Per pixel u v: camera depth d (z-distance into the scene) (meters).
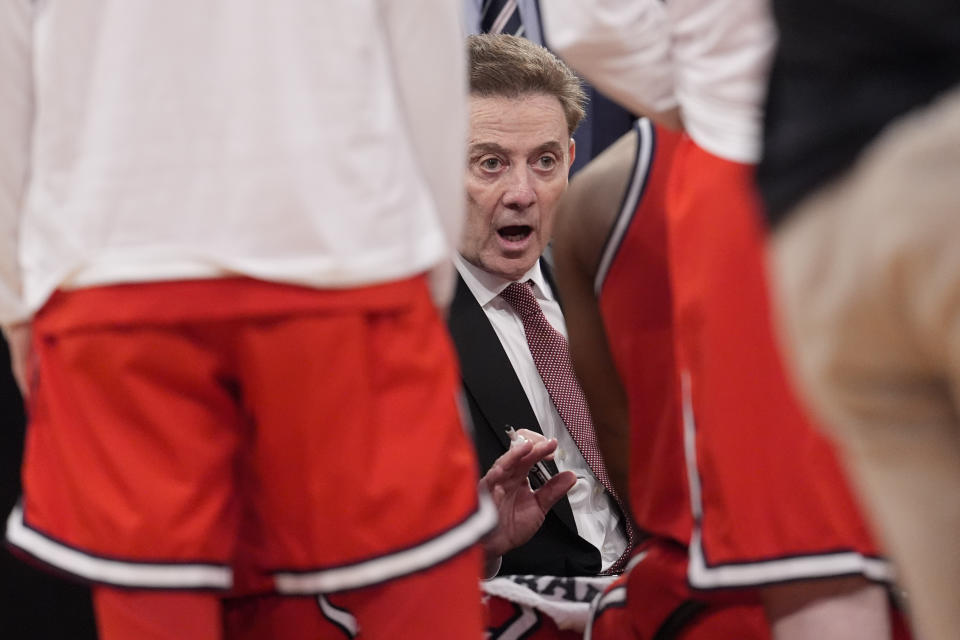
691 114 4.61
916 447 2.91
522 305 7.04
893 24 2.68
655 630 5.10
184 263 4.11
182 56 4.16
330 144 4.14
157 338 4.14
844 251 2.76
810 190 2.81
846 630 4.49
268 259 4.11
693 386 4.53
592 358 5.67
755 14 4.42
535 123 6.91
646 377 5.09
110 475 4.20
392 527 4.25
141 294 4.13
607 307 5.20
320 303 4.13
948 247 2.54
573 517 6.59
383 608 4.33
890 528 2.97
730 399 4.41
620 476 5.91
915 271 2.61
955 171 2.53
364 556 4.25
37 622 7.09
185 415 4.21
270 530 4.41
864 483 3.04
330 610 5.05
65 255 4.19
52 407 4.31
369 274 4.14
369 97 4.23
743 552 4.41
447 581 4.32
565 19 4.73
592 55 4.73
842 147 2.75
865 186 2.68
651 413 5.12
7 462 7.05
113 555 4.19
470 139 6.89
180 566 4.19
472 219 6.92
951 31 2.62
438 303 4.55
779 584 4.38
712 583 4.45
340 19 4.20
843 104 2.76
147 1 4.18
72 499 4.28
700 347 4.48
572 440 6.86
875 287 2.69
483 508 4.43
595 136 9.20
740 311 4.40
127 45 4.18
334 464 4.21
